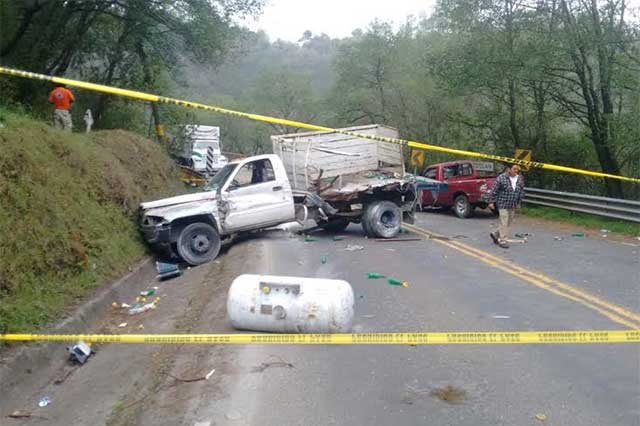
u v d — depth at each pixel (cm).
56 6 1797
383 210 1416
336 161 1454
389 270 1002
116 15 1983
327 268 1026
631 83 1794
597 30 1791
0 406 533
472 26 2064
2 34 1658
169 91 2516
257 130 6091
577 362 550
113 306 878
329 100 4497
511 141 2406
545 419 439
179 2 1983
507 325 664
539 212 1961
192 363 581
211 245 1225
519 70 1939
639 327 646
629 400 470
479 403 467
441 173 2050
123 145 1587
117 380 600
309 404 469
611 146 1906
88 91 2209
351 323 625
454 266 1032
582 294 802
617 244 1298
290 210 1340
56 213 887
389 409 459
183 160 3266
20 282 713
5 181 805
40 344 632
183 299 929
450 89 2216
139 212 1246
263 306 617
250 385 505
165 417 467
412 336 526
